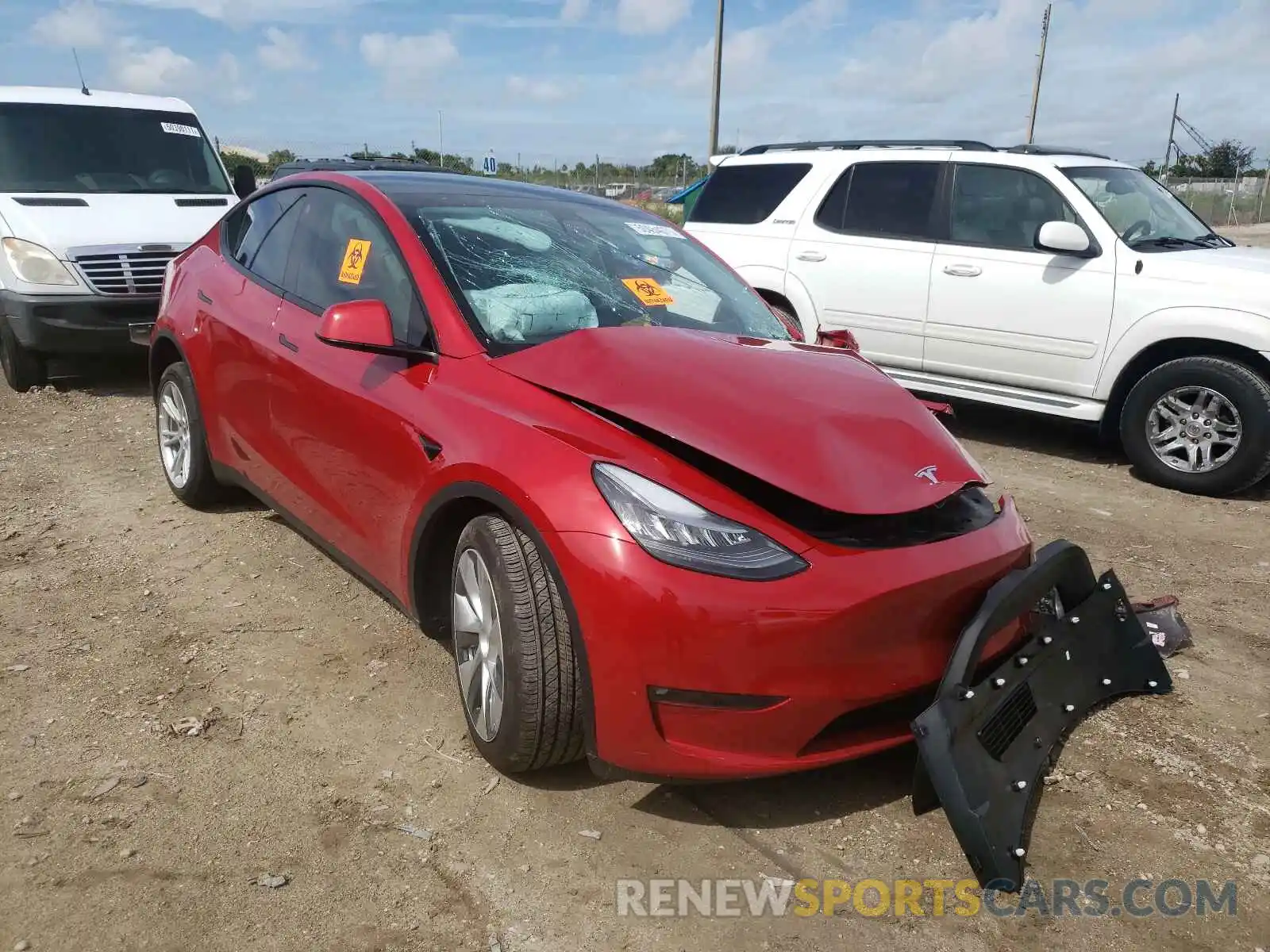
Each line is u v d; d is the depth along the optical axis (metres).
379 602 4.02
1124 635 3.47
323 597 4.05
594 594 2.48
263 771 2.90
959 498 2.96
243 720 3.16
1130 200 6.75
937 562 2.62
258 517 4.92
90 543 4.57
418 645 3.68
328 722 3.17
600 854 2.62
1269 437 5.73
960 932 2.39
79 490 5.32
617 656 2.47
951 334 6.93
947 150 7.10
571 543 2.52
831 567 2.49
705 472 2.62
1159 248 6.36
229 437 4.40
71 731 3.06
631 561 2.45
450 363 3.15
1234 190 36.12
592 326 3.43
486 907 2.41
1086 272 6.36
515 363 3.04
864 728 2.66
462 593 2.94
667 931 2.36
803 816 2.80
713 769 2.48
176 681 3.38
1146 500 5.93
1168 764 3.09
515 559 2.67
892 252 7.14
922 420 3.04
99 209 7.85
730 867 2.59
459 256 3.47
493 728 2.82
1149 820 2.83
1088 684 3.25
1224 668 3.76
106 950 2.22
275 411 3.92
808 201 7.60
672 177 31.59
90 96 8.77
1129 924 2.43
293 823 2.68
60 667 3.44
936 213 7.03
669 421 2.70
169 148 8.83
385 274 3.53
